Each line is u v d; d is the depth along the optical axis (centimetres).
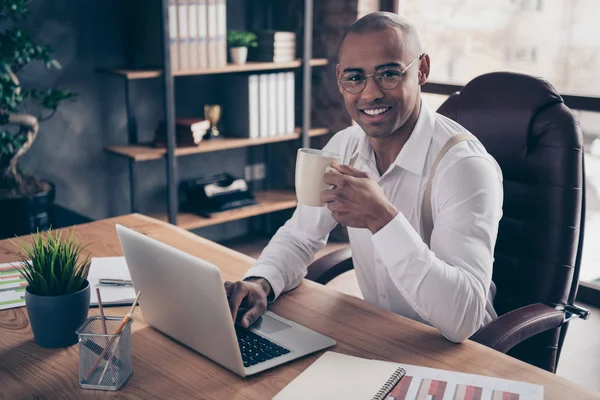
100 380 111
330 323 135
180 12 331
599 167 361
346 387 109
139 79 362
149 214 375
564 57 375
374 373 113
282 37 372
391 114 141
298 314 140
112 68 349
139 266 125
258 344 125
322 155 130
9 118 297
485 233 135
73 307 124
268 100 376
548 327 145
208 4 340
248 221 431
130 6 344
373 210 125
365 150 159
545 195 162
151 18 332
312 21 397
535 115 164
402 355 122
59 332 124
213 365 119
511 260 169
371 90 138
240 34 365
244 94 370
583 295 335
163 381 113
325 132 401
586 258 363
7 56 283
